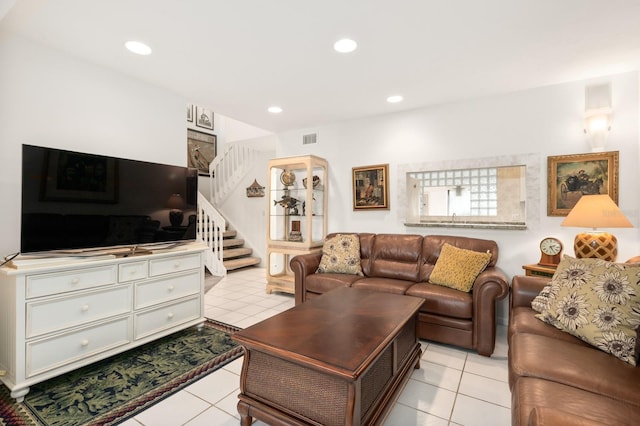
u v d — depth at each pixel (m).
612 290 1.69
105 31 2.17
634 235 2.74
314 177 4.44
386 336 1.67
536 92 3.14
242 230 6.56
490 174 3.42
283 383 1.56
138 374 2.20
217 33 2.19
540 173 3.12
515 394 1.34
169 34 2.21
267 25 2.09
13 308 1.87
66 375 2.17
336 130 4.41
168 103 3.24
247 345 1.62
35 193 2.05
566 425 0.82
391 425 1.72
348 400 1.37
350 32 2.18
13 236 2.25
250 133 6.20
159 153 3.16
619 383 1.28
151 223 2.73
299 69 2.76
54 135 2.43
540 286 2.24
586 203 2.52
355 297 2.42
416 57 2.53
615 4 1.85
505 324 3.26
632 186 2.75
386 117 4.01
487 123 3.38
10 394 1.92
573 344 1.65
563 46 2.35
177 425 1.70
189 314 2.88
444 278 2.93
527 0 1.83
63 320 2.04
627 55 2.48
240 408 1.65
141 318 2.49
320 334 1.69
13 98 2.23
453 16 1.99
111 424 1.69
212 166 6.98
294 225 4.77
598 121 2.81
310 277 3.48
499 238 3.31
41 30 2.16
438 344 2.79
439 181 3.71
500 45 2.34
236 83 3.05
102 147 2.72
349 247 3.70
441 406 1.89
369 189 4.10
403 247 3.52
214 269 5.43
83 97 2.60
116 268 2.32
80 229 2.26
